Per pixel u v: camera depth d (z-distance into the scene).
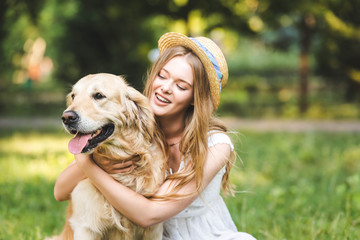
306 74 17.88
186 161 3.03
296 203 4.96
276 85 31.50
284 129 13.36
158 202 2.85
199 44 3.09
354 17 17.23
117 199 2.80
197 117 3.01
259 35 18.55
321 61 21.14
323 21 17.23
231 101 22.92
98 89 3.02
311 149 9.12
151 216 2.81
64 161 7.29
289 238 3.96
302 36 17.80
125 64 18.67
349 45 18.22
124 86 3.13
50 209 5.10
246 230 4.08
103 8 17.55
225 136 3.13
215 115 3.37
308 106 18.89
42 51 30.83
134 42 18.88
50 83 30.81
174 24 18.08
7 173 6.87
